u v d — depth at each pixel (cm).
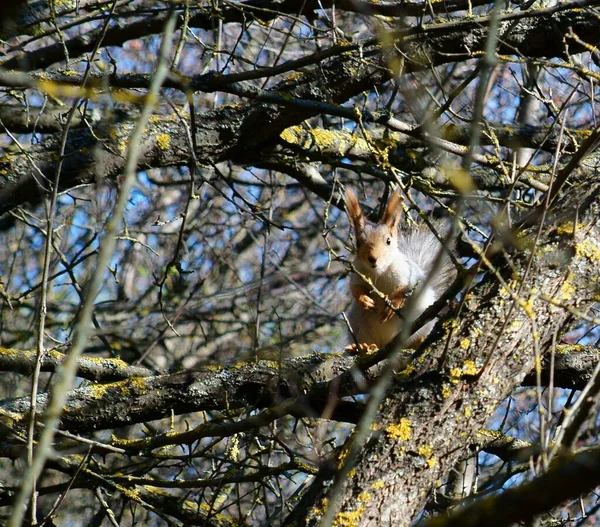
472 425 601
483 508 329
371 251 993
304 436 1301
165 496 949
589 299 636
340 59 950
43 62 1038
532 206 848
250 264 1647
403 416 595
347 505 563
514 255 647
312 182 1106
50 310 1518
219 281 1600
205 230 1638
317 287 1564
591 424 762
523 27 953
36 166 859
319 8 1045
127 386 800
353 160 1094
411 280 1002
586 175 898
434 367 614
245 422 746
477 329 620
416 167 999
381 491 569
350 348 899
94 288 407
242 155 1002
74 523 1374
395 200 1055
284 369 801
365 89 967
